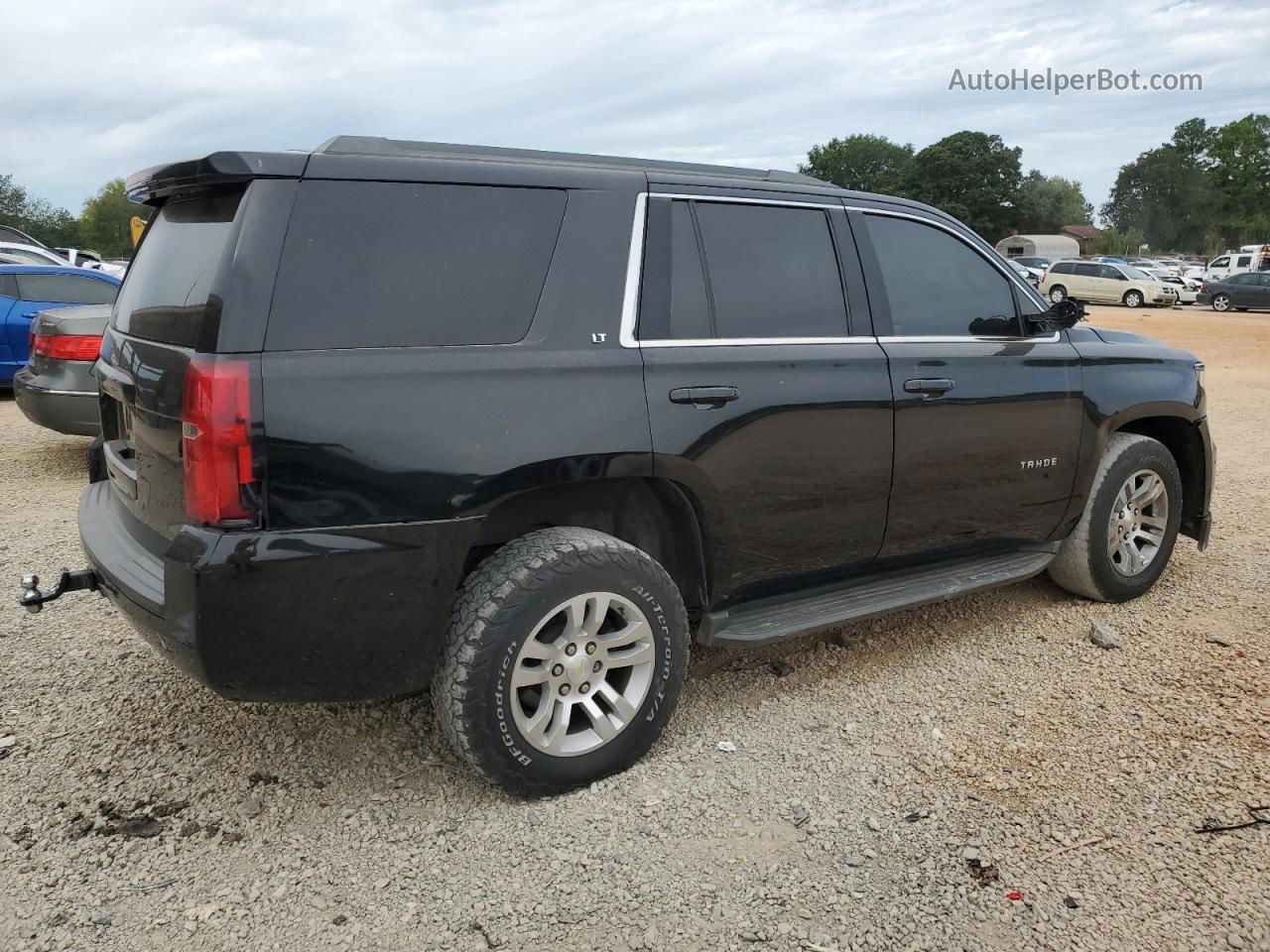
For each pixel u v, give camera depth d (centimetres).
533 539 279
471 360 263
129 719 330
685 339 304
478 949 228
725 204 324
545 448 268
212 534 236
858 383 337
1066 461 407
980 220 8781
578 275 287
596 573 279
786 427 318
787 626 329
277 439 238
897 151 10700
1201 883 251
